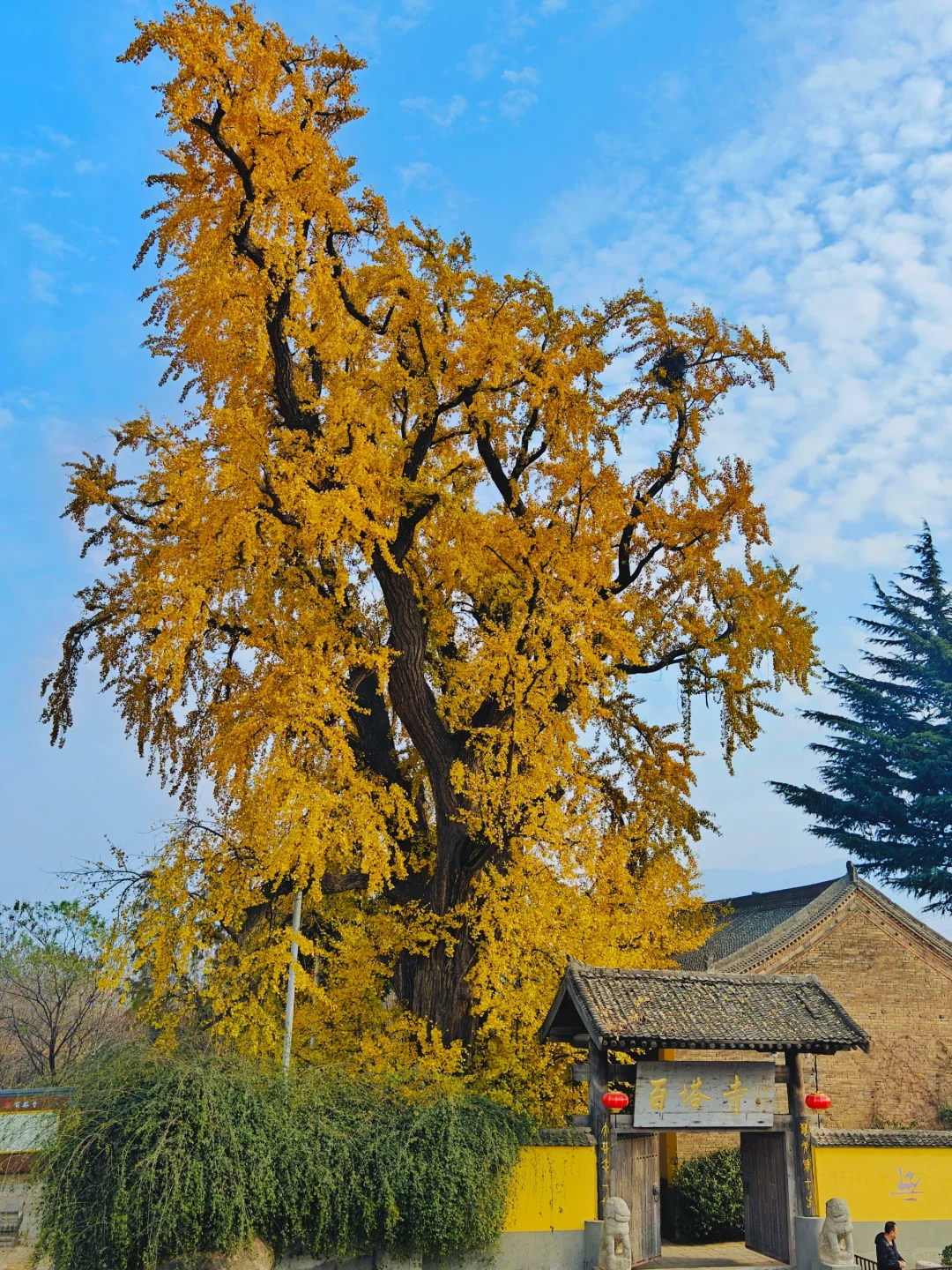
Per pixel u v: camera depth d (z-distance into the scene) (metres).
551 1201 14.99
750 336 18.77
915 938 23.77
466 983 16.89
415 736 17.92
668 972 16.88
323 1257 13.32
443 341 17.23
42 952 25.03
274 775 15.47
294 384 16.89
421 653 17.83
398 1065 15.88
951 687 40.72
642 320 19.22
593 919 17.42
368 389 17.12
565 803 17.77
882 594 44.94
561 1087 17.17
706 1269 16.03
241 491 15.14
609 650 17.72
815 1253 15.80
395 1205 13.38
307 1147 13.18
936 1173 17.16
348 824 16.09
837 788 42.06
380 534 15.59
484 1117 14.64
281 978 16.44
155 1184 11.97
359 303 17.58
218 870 16.83
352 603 18.47
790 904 26.88
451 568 17.73
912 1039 22.98
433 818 19.48
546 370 17.41
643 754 21.19
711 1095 15.95
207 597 15.61
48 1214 12.05
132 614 18.78
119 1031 25.41
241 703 16.45
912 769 39.31
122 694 19.94
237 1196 12.27
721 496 18.75
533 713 16.83
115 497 19.03
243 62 14.75
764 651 19.31
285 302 15.86
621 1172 16.02
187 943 16.17
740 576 19.11
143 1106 12.38
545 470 18.17
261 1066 14.27
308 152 15.50
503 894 16.42
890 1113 22.28
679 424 19.25
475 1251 14.23
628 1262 14.37
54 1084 14.15
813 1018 16.52
